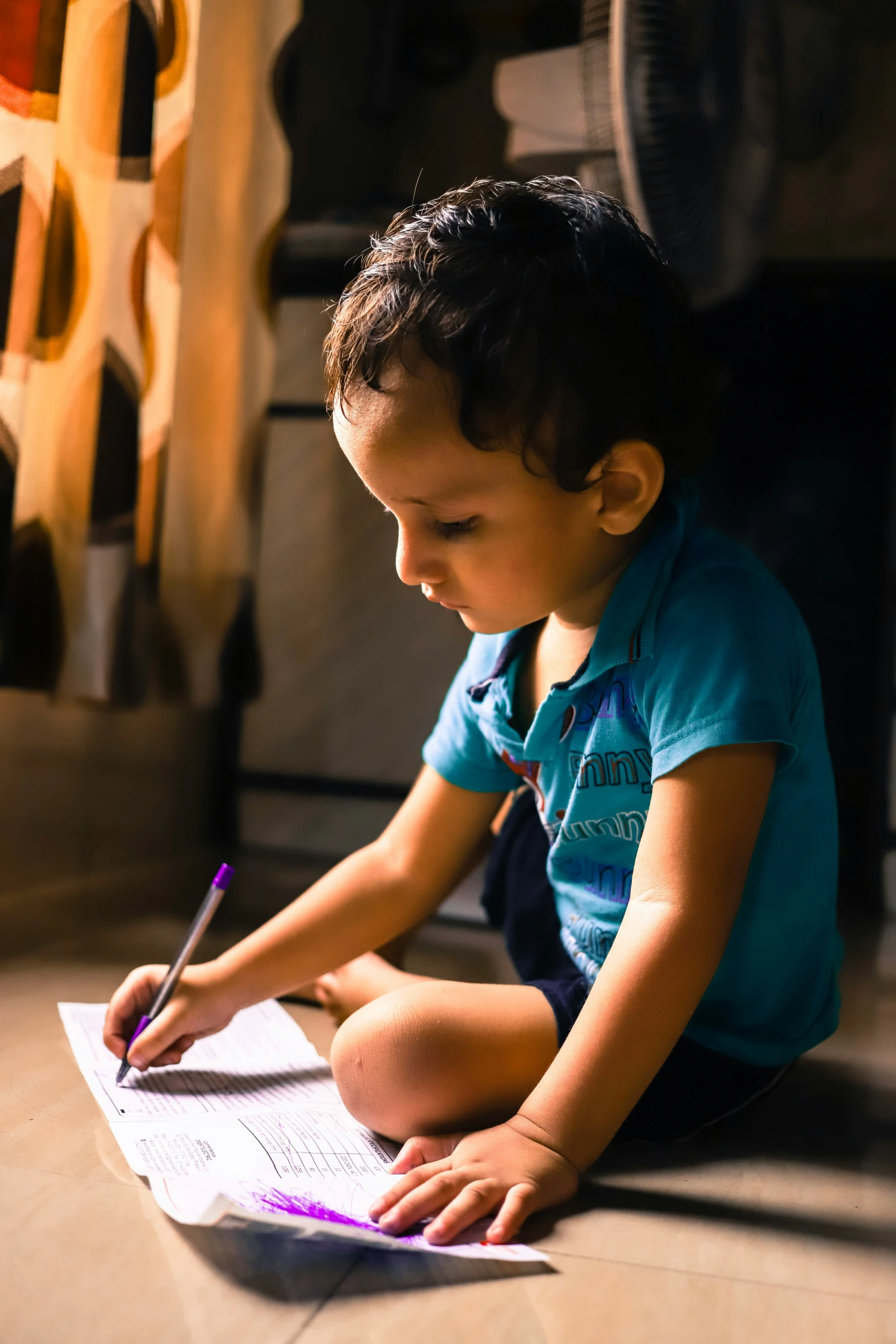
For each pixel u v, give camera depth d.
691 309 0.67
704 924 0.58
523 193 0.62
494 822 0.94
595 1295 0.49
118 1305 0.46
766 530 2.04
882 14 2.29
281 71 1.38
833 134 2.12
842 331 2.03
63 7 0.97
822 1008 0.76
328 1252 0.51
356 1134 0.63
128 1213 0.53
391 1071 0.61
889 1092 0.80
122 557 1.07
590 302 0.57
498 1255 0.51
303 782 1.71
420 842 0.81
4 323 0.94
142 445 1.17
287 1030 0.81
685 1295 0.49
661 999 0.57
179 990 0.72
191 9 1.19
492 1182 0.53
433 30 2.38
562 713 0.69
